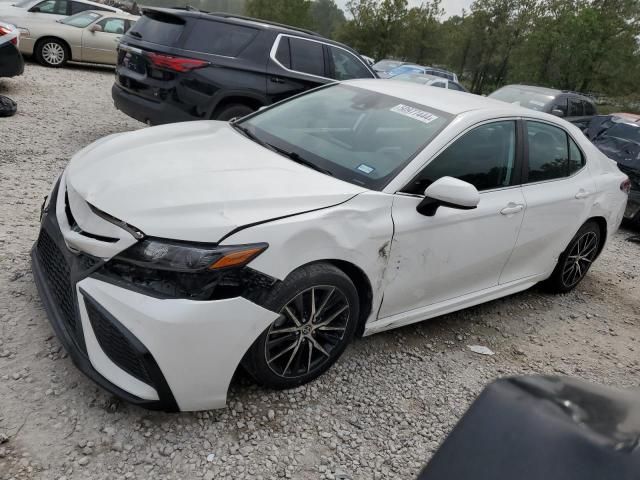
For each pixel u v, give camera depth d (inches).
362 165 132.3
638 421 57.0
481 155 146.7
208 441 103.3
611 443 52.1
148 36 265.9
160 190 106.5
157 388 96.3
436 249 134.3
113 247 97.6
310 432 111.3
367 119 148.9
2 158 236.5
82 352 99.6
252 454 102.7
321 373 123.7
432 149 134.6
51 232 113.1
